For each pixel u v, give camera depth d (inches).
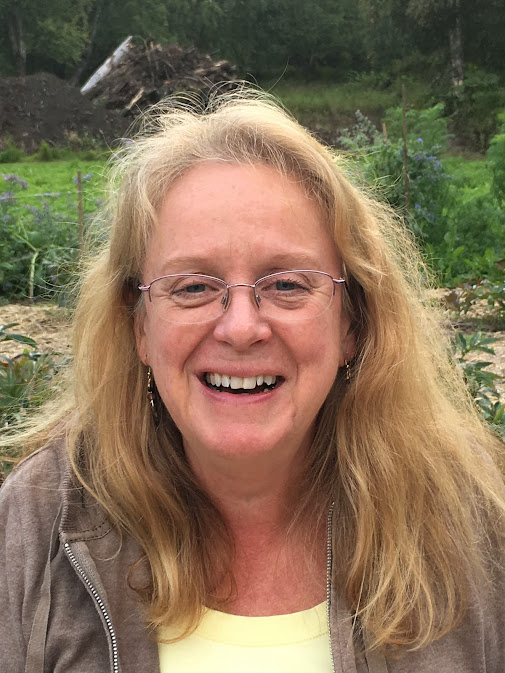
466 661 64.2
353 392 67.8
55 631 62.0
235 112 64.9
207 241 60.2
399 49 1744.6
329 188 62.8
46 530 64.9
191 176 62.1
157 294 62.5
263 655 63.2
